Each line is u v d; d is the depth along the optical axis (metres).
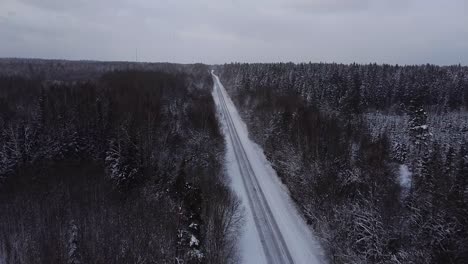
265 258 29.58
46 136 54.19
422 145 65.50
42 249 30.27
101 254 27.45
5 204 40.62
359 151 51.66
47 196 41.53
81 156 53.06
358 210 30.06
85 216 34.28
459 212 28.72
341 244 28.61
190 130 55.81
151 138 47.53
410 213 30.94
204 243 28.84
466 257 23.97
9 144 51.62
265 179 47.19
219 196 35.66
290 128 55.34
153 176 42.78
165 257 26.80
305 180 39.38
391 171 48.38
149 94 73.00
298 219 36.06
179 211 32.38
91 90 72.12
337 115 77.56
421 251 25.02
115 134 50.06
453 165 51.31
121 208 35.47
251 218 35.91
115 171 42.25
